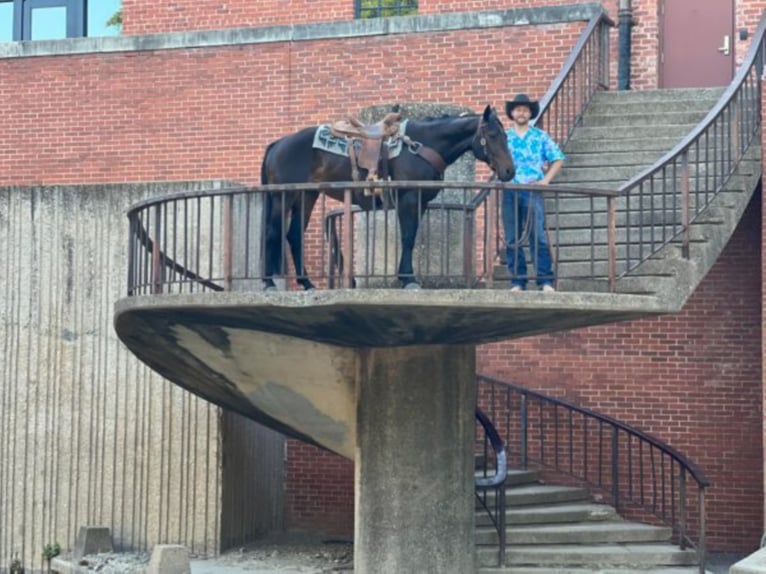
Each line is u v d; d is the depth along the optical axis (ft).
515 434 51.80
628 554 42.57
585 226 42.70
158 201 36.68
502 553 42.01
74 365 48.39
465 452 39.19
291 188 33.99
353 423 40.86
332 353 40.04
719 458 50.60
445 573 38.50
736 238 50.96
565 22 53.16
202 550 46.62
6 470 48.78
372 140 35.50
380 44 55.06
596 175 45.06
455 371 39.04
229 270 34.68
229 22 60.75
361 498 38.99
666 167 41.42
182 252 47.42
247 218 36.32
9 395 48.88
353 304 33.04
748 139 43.57
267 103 56.08
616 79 55.36
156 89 57.41
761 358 50.31
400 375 38.73
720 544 50.31
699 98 49.03
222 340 39.47
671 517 49.24
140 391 47.73
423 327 35.94
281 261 35.29
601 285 39.65
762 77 43.91
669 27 57.31
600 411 51.67
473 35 54.19
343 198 36.47
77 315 48.47
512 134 36.99
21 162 58.80
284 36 55.93
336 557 46.44
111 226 48.32
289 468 54.08
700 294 51.26
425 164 35.19
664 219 38.65
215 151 56.59
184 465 47.06
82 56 58.34
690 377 51.11
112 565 44.83
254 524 50.57
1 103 59.16
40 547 48.34
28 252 48.96
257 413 42.24
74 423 48.32
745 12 55.83
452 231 38.24
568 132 47.42
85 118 58.18
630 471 48.08
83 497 48.03
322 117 55.52
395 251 34.99
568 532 43.60
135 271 39.29
